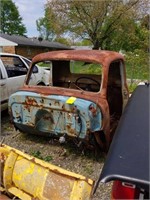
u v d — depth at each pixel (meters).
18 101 4.31
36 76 6.28
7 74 6.02
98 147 4.10
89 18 29.19
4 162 2.98
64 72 5.36
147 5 27.47
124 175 1.33
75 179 2.57
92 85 5.13
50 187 2.67
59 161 4.10
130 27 27.42
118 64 4.71
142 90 2.89
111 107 4.97
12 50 22.11
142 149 1.51
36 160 2.90
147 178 1.31
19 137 4.97
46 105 4.03
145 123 1.85
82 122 3.77
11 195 2.92
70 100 3.80
